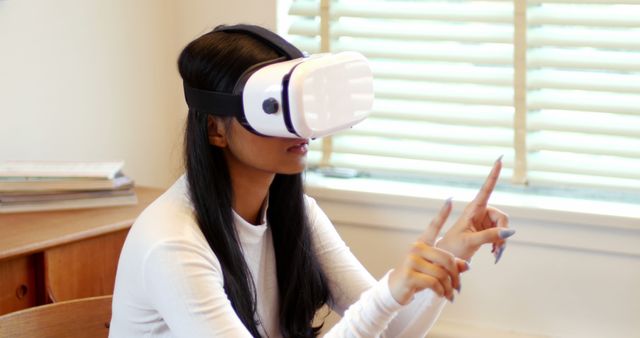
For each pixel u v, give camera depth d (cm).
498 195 244
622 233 225
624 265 228
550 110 238
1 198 205
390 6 249
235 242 134
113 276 204
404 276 111
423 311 139
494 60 238
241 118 125
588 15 228
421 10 245
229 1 262
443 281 110
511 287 241
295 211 145
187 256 124
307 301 147
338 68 124
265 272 145
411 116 250
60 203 209
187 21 269
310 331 151
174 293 122
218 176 133
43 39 233
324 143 263
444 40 242
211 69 127
